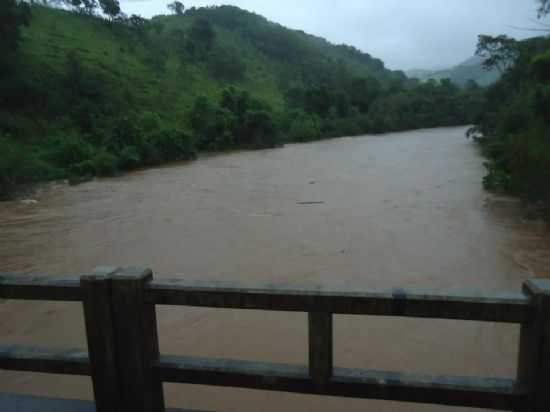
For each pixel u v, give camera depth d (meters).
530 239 9.02
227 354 5.02
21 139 23.77
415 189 14.56
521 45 28.23
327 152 28.08
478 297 1.79
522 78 26.28
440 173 17.84
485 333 5.37
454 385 1.88
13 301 6.56
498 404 1.85
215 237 9.73
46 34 42.00
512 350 5.00
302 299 1.91
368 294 1.86
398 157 24.11
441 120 56.44
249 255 8.42
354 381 1.94
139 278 1.98
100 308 2.03
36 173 18.67
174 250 8.91
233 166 22.28
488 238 9.13
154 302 2.02
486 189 14.12
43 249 9.32
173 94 40.03
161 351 5.11
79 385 4.57
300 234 9.72
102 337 2.06
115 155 22.16
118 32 52.31
